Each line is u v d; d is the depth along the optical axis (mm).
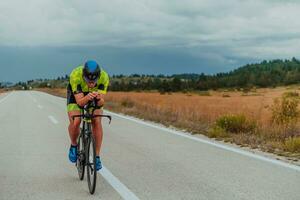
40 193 5609
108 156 8398
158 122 15500
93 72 5414
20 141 10664
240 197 5328
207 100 34031
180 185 5980
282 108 14312
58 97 44094
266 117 15461
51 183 6172
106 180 6336
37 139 11055
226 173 6762
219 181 6207
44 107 25344
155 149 9266
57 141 10664
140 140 10742
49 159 8117
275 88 102000
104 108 23578
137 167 7289
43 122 15742
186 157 8234
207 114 15719
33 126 14320
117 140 10750
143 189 5773
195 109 18125
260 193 5516
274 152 8742
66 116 18500
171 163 7629
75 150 6336
